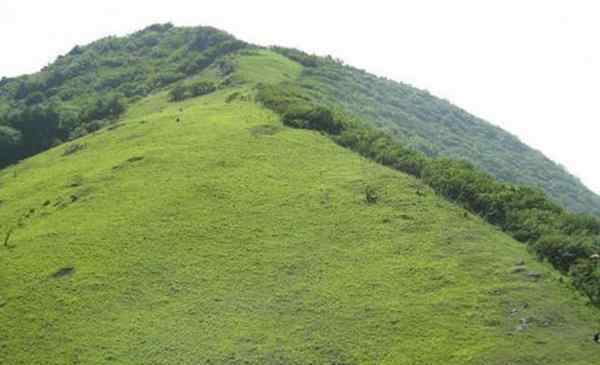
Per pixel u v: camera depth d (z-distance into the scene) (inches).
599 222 2768.2
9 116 5349.4
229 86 5541.3
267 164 3400.6
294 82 6309.1
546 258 2495.1
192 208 2982.3
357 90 7637.8
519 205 2864.2
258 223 2842.0
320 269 2509.8
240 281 2466.8
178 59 7544.3
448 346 2017.7
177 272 2544.3
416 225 2753.4
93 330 2257.6
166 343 2154.3
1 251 2834.6
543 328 2065.7
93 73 7662.4
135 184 3292.3
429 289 2317.9
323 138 3821.4
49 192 3476.9
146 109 5447.8
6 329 2298.2
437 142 7313.0
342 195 3056.1
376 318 2192.4
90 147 4180.6
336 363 2006.6
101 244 2765.7
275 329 2187.5
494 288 2282.2
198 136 3838.6
